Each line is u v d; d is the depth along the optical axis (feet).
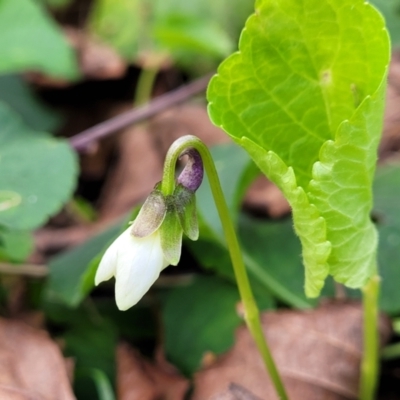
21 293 0.62
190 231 0.43
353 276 0.45
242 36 0.43
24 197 0.57
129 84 1.02
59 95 0.98
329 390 0.52
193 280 0.61
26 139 0.62
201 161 0.43
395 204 0.61
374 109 0.42
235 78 0.44
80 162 0.89
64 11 1.34
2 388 0.51
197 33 0.87
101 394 0.55
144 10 1.09
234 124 0.45
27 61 0.86
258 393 0.53
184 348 0.57
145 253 0.42
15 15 0.91
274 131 0.45
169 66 1.03
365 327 0.49
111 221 0.71
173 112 0.92
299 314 0.55
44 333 0.54
